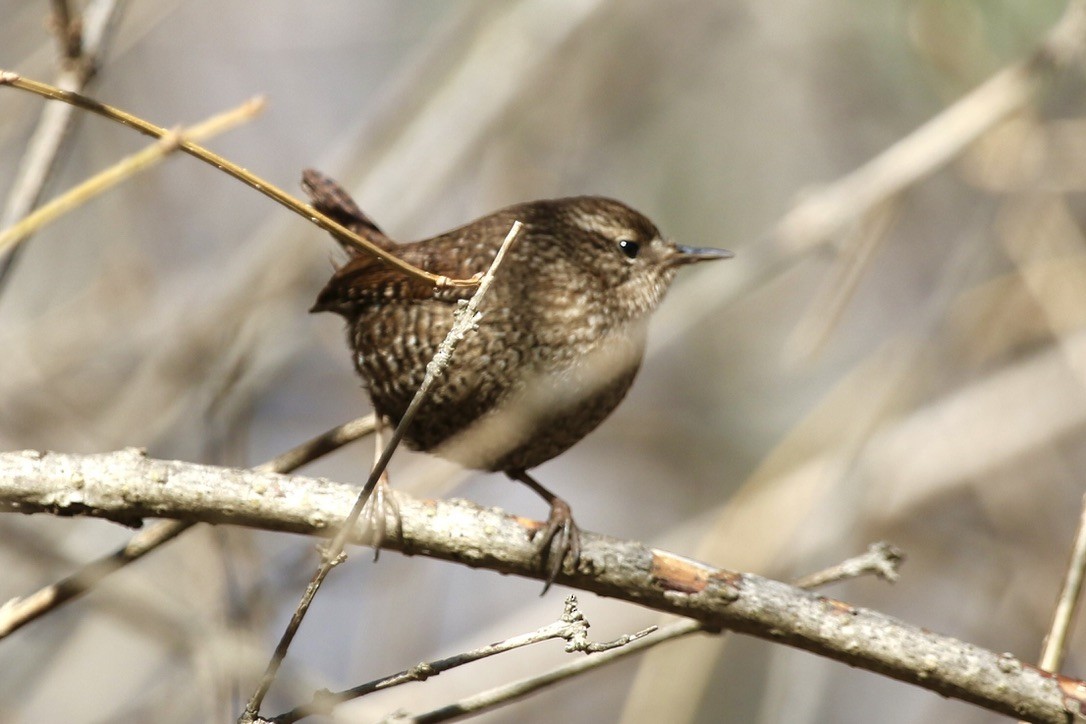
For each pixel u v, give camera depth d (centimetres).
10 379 1102
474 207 1252
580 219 820
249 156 1349
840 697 1291
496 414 777
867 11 1327
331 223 533
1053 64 1026
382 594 1114
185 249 1283
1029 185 1135
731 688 1279
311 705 529
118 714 1039
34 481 595
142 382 1103
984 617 1235
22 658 1091
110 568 638
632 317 840
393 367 771
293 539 1065
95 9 783
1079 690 618
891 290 1428
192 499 607
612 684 1303
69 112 763
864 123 1382
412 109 1207
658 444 1465
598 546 652
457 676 1089
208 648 870
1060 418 1212
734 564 1129
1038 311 1226
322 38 1393
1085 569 661
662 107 1395
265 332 1088
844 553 1205
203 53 1356
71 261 1241
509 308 768
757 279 1165
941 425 1188
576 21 1197
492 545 645
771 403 1463
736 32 1415
